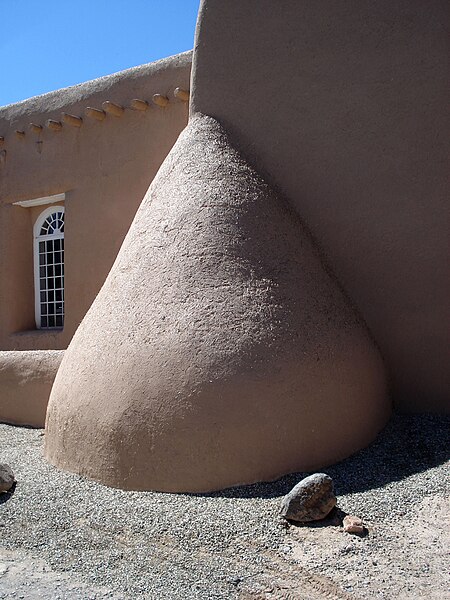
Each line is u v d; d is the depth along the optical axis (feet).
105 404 16.66
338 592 11.02
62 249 35.17
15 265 35.45
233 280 17.16
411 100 19.48
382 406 18.29
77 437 17.30
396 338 19.39
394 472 15.57
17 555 13.09
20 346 34.14
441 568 11.56
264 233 18.37
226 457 15.29
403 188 19.47
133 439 15.93
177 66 28.91
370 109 19.89
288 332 16.55
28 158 34.32
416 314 19.20
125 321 17.47
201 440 15.38
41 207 35.86
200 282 17.15
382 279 19.58
